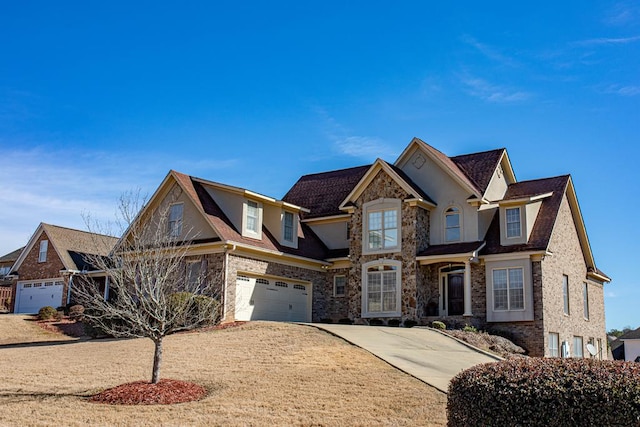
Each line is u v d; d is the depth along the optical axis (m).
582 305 33.09
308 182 40.47
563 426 8.84
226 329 25.00
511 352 25.86
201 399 15.07
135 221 23.62
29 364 19.83
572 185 32.78
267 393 15.38
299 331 23.14
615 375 8.97
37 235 40.62
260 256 30.28
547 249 28.38
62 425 12.95
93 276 36.12
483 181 31.41
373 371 17.50
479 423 9.47
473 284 29.80
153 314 16.92
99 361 20.03
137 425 12.96
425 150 32.31
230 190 30.38
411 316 29.86
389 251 31.09
